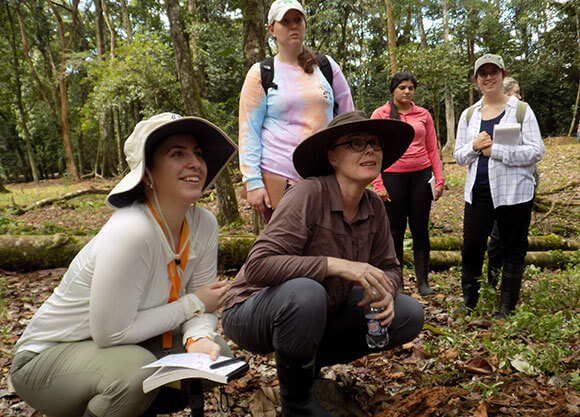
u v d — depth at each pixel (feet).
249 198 10.82
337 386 8.38
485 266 16.58
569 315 11.98
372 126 7.39
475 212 13.29
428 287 16.05
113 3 98.07
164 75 44.21
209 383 7.22
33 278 18.30
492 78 13.12
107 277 6.14
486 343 9.64
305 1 67.00
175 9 27.71
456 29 96.99
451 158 74.59
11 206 41.55
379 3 78.59
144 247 6.33
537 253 19.21
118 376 6.16
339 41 75.05
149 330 6.57
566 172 43.86
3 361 10.83
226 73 60.90
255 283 7.32
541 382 8.75
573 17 97.19
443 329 12.17
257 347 7.72
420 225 15.78
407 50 41.78
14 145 120.57
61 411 6.65
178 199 6.64
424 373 9.36
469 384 8.78
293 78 10.62
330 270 7.01
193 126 6.50
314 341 6.91
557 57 104.01
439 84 42.14
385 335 7.48
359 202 7.97
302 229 7.32
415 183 15.51
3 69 96.27
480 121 13.41
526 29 106.93
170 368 5.98
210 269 7.54
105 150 104.37
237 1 42.19
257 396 8.69
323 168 8.13
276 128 10.69
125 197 6.61
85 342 6.65
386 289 7.28
